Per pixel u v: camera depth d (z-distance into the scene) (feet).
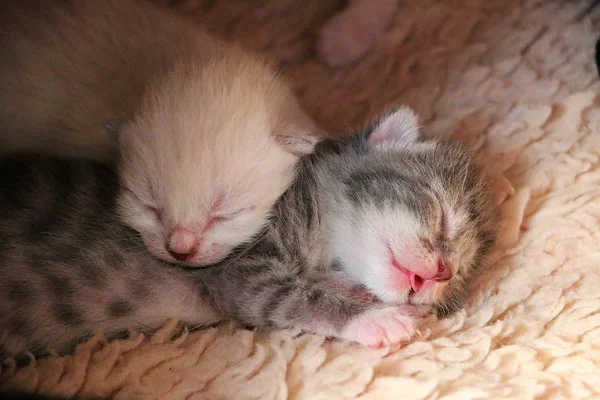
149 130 0.88
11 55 0.92
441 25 1.16
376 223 0.90
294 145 0.93
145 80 0.94
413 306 0.89
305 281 0.89
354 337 0.86
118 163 0.89
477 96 1.10
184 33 0.99
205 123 0.89
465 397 0.81
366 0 1.12
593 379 0.84
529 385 0.83
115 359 0.83
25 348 0.85
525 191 1.00
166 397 0.80
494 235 0.97
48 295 0.85
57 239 0.86
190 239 0.86
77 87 0.93
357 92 1.12
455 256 0.91
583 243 0.97
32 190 0.87
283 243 0.90
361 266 0.90
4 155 0.91
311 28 1.15
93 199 0.88
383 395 0.81
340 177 0.94
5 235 0.85
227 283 0.88
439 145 0.98
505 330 0.89
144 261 0.87
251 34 1.13
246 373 0.82
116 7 0.97
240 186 0.89
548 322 0.90
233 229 0.88
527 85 1.10
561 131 1.06
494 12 1.17
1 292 0.84
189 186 0.86
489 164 1.02
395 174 0.94
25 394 0.79
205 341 0.85
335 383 0.82
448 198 0.93
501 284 0.95
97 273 0.86
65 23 0.94
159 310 0.88
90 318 0.86
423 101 1.10
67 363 0.82
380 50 1.14
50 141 0.93
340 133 1.03
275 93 0.97
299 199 0.92
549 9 1.17
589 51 1.13
